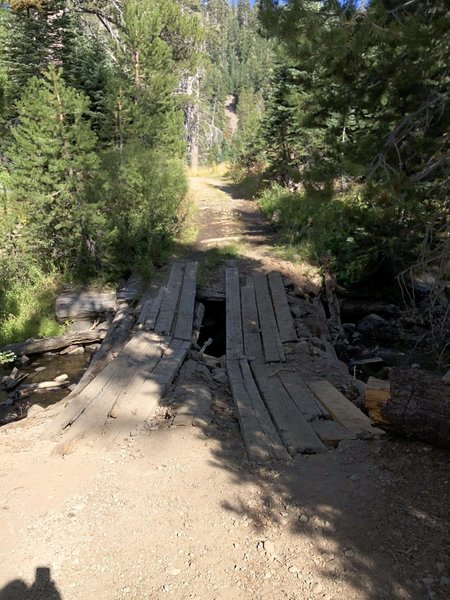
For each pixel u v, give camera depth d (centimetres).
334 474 484
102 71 2162
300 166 1959
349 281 1338
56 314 1228
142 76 2164
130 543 399
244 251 1507
